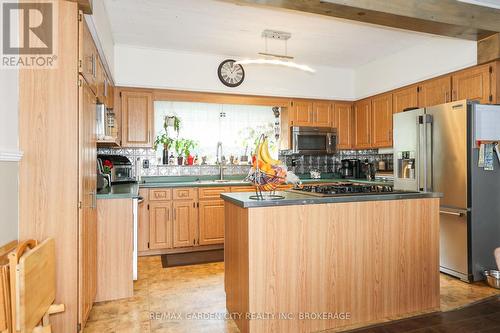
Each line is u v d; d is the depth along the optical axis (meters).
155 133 4.60
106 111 3.12
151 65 4.10
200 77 4.30
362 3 2.47
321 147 5.05
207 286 2.97
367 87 4.87
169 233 4.04
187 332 2.15
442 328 2.19
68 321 1.95
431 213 2.46
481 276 3.07
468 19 2.85
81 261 1.98
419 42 3.91
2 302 1.36
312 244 2.11
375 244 2.29
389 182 4.48
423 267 2.44
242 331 2.10
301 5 2.42
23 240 1.86
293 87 4.78
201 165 4.77
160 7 3.02
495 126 3.11
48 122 1.90
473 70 3.38
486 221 3.10
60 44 1.92
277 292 2.03
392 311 2.34
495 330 2.16
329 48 4.16
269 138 5.16
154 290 2.87
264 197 2.20
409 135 3.51
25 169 1.87
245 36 3.73
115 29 3.52
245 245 2.02
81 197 1.97
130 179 4.12
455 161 3.09
